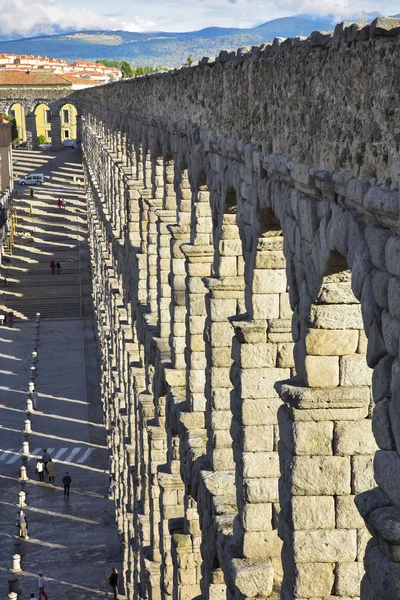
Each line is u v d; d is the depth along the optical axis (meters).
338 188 14.03
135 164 53.59
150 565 37.69
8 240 139.75
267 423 21.00
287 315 20.81
